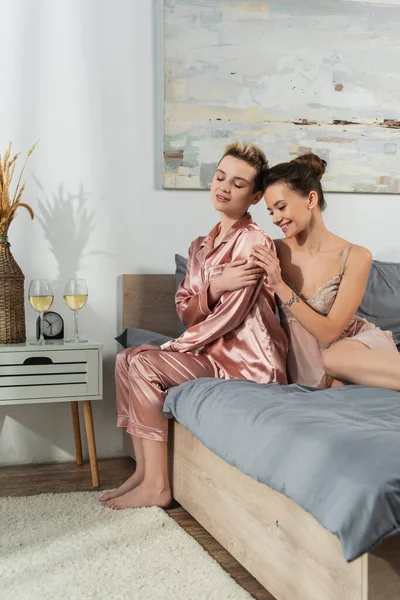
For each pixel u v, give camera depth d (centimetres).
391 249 339
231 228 240
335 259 227
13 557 187
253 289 226
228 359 232
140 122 311
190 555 187
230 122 317
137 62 310
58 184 303
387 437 137
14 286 270
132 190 311
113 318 310
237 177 235
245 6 317
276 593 158
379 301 298
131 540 198
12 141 298
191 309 239
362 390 187
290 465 145
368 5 329
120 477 276
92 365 263
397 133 336
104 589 167
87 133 306
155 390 230
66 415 305
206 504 204
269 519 161
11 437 300
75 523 213
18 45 297
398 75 335
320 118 327
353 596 127
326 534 136
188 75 312
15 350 256
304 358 226
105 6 305
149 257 313
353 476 128
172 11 309
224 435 178
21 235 300
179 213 316
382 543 124
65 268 305
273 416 164
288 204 224
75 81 304
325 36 326
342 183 331
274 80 321
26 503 235
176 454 233
